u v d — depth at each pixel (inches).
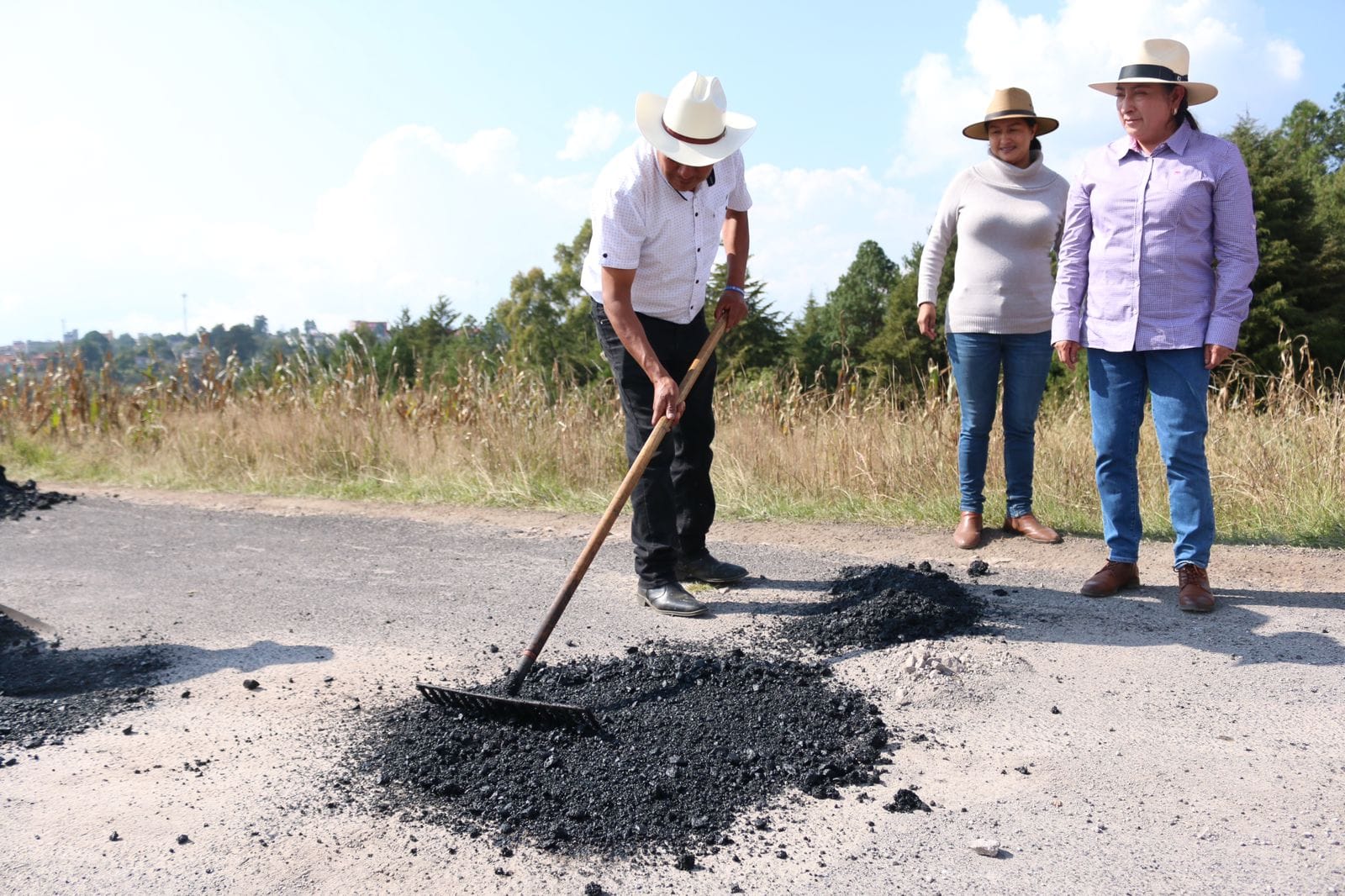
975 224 215.0
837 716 131.0
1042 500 245.4
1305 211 1037.2
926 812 107.6
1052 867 96.2
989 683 139.2
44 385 451.5
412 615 184.9
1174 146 166.9
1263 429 265.1
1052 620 165.2
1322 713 125.8
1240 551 201.8
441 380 405.1
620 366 181.6
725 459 295.6
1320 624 156.2
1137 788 110.4
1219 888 91.7
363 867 100.0
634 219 169.5
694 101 164.1
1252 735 121.3
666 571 185.3
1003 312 213.5
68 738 132.6
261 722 136.3
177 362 456.8
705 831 105.5
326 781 118.5
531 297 2159.2
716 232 181.8
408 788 116.3
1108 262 172.6
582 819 108.1
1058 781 112.8
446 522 273.9
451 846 104.0
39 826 109.0
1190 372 167.3
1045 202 212.1
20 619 166.2
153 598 201.2
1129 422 175.5
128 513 297.3
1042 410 320.5
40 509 303.3
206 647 169.0
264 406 396.2
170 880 98.0
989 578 193.6
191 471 359.9
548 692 140.6
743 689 139.4
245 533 264.7
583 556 147.7
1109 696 134.5
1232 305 163.8
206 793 116.2
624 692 139.3
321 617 184.9
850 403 323.6
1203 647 149.8
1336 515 215.8
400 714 135.7
